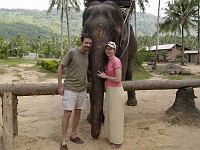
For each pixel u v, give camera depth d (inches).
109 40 175.5
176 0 1642.5
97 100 173.3
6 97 186.7
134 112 277.6
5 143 175.5
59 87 181.9
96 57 171.5
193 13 1632.6
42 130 222.8
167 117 247.6
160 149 185.2
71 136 197.2
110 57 179.2
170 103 325.1
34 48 2716.5
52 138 204.2
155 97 370.0
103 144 192.2
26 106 313.9
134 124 233.1
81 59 179.3
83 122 241.9
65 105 181.3
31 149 185.0
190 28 1808.6
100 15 178.4
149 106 307.3
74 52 178.5
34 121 248.8
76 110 191.5
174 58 2229.3
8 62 1433.3
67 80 182.1
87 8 190.5
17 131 208.1
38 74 789.2
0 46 1718.8
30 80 645.3
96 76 172.7
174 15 1621.6
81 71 180.5
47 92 206.4
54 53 2837.1
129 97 311.9
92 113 175.5
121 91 185.3
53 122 244.4
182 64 1662.2
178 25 1654.8
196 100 347.3
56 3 1238.9
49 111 286.8
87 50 176.4
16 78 681.6
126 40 218.4
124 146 189.5
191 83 252.7
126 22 222.5
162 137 205.3
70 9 1245.7
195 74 855.1
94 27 173.3
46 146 189.6
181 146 190.2
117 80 178.7
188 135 210.5
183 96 249.1
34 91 203.8
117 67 178.2
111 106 185.0
